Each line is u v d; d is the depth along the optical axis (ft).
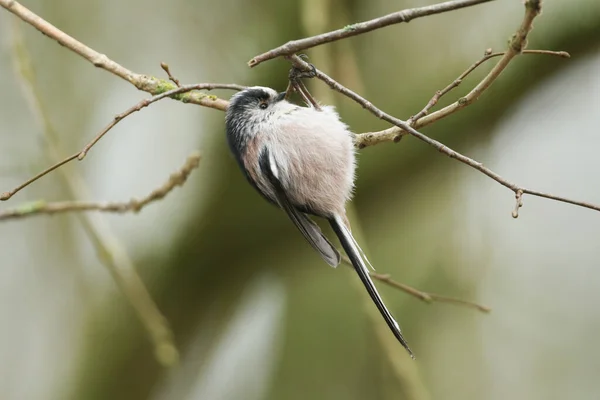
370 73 37.19
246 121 20.53
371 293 19.17
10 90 37.99
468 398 39.93
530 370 40.96
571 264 42.16
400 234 40.40
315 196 20.13
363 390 40.01
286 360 41.78
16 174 31.71
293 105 20.71
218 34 39.17
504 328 41.27
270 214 37.32
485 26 36.60
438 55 37.01
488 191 39.68
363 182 36.50
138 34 40.50
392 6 37.88
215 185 37.88
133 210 24.62
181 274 38.14
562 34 34.22
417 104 35.68
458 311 40.37
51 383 38.63
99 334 37.09
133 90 40.11
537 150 41.78
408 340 40.47
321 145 19.93
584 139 41.32
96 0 40.40
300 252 38.88
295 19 36.91
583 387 40.45
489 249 40.22
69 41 20.20
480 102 35.06
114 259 27.58
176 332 38.45
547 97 35.81
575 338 41.39
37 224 38.96
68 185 27.81
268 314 43.19
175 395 38.81
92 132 39.42
